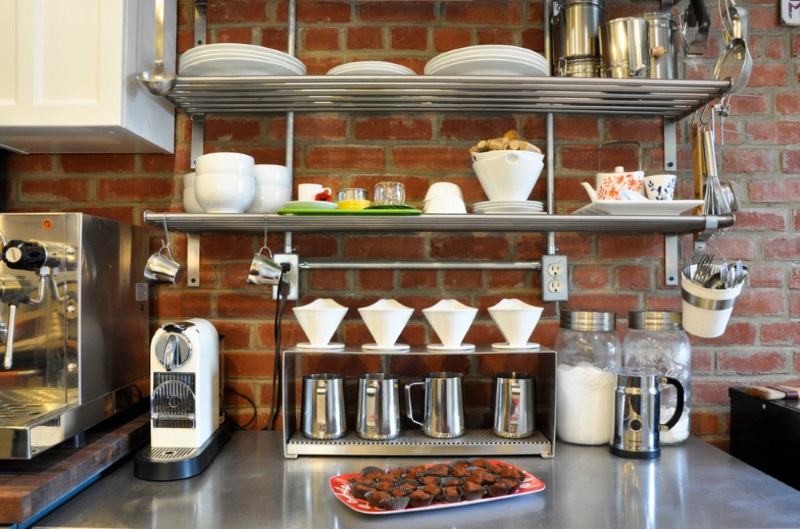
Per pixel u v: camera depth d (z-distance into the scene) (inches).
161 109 58.1
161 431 48.6
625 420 51.3
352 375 60.4
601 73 56.2
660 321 54.3
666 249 61.2
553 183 60.3
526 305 53.9
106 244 49.9
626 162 61.6
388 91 54.1
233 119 61.1
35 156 61.0
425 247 61.2
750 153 62.2
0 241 44.8
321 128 61.2
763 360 61.8
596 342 56.5
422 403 60.2
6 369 45.0
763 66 62.2
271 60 51.0
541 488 42.8
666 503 41.6
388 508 39.1
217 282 60.9
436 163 61.2
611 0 62.1
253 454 52.2
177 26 61.2
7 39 50.4
